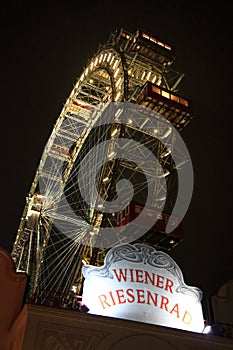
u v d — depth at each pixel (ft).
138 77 123.13
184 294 44.14
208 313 50.37
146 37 119.65
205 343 40.22
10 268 44.68
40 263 100.32
